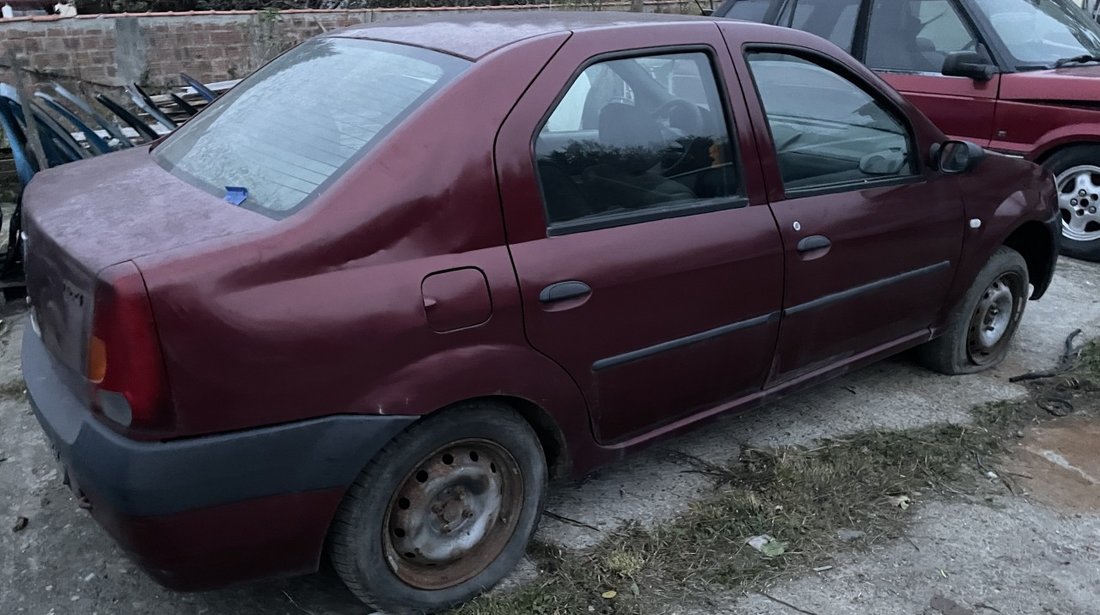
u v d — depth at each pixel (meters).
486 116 2.59
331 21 9.34
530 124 2.66
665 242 2.93
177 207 2.52
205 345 2.15
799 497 3.37
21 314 5.01
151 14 8.41
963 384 4.45
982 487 3.53
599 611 2.77
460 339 2.50
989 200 4.18
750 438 3.86
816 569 3.00
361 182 2.39
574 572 2.94
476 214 2.53
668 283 2.94
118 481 2.14
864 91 3.68
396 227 2.40
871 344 3.87
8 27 7.79
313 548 2.44
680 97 3.08
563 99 2.76
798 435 3.89
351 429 2.35
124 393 2.12
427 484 2.61
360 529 2.49
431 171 2.47
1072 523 3.32
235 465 2.23
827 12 7.04
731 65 3.22
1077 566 3.09
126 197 2.66
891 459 3.68
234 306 2.18
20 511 3.25
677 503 3.36
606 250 2.79
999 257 4.38
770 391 3.49
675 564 3.00
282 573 2.45
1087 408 4.21
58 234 2.43
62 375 2.45
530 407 2.77
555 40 2.80
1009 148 6.25
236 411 2.21
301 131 2.76
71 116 5.52
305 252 2.28
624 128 2.92
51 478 3.46
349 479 2.39
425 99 2.58
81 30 8.12
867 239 3.57
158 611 2.77
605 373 2.88
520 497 2.84
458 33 2.97
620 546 3.07
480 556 2.81
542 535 3.15
